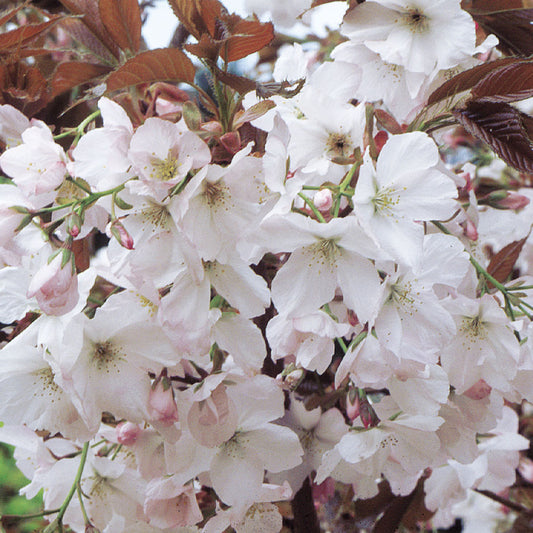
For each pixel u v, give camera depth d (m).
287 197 0.69
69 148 0.75
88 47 0.81
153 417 0.70
